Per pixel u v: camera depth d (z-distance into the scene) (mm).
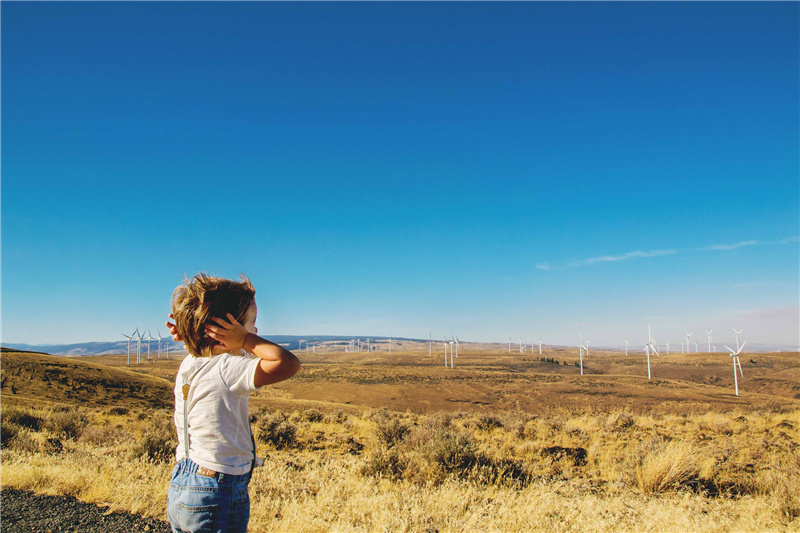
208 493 2219
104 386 57062
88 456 10164
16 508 6543
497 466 10203
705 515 6824
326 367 144000
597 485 9617
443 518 6516
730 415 27438
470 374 121812
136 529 5832
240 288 2533
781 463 11055
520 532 6000
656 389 86875
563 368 190375
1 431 13461
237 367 2324
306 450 16375
